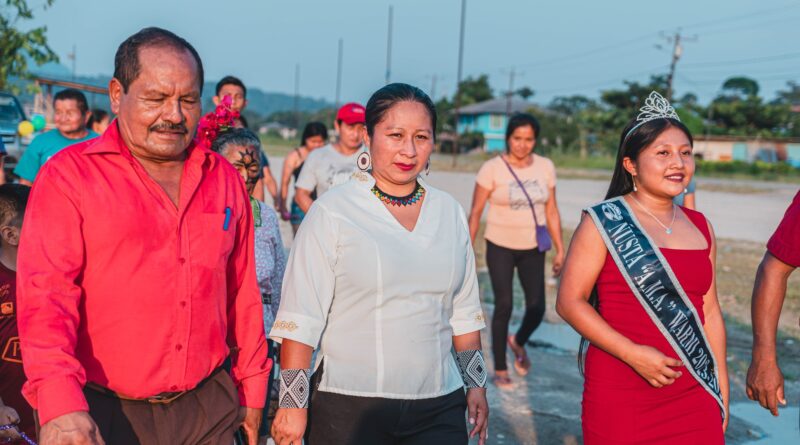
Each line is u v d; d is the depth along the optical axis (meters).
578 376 6.66
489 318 8.50
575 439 5.29
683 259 3.34
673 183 3.41
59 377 2.28
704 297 3.49
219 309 2.72
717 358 3.46
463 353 3.32
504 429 5.44
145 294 2.53
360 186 3.15
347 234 3.05
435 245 3.11
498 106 74.50
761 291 3.50
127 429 2.58
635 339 3.32
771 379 3.47
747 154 61.94
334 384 3.07
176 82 2.53
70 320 2.39
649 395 3.27
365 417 3.04
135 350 2.54
